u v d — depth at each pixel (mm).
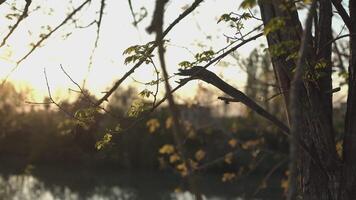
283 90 4477
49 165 26484
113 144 5023
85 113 4668
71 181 23578
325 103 4453
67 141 25891
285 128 4402
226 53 4176
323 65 4254
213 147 19672
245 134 16438
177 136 2332
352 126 4398
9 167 25906
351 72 4461
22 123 27156
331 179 4434
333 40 4184
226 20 4254
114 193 21953
